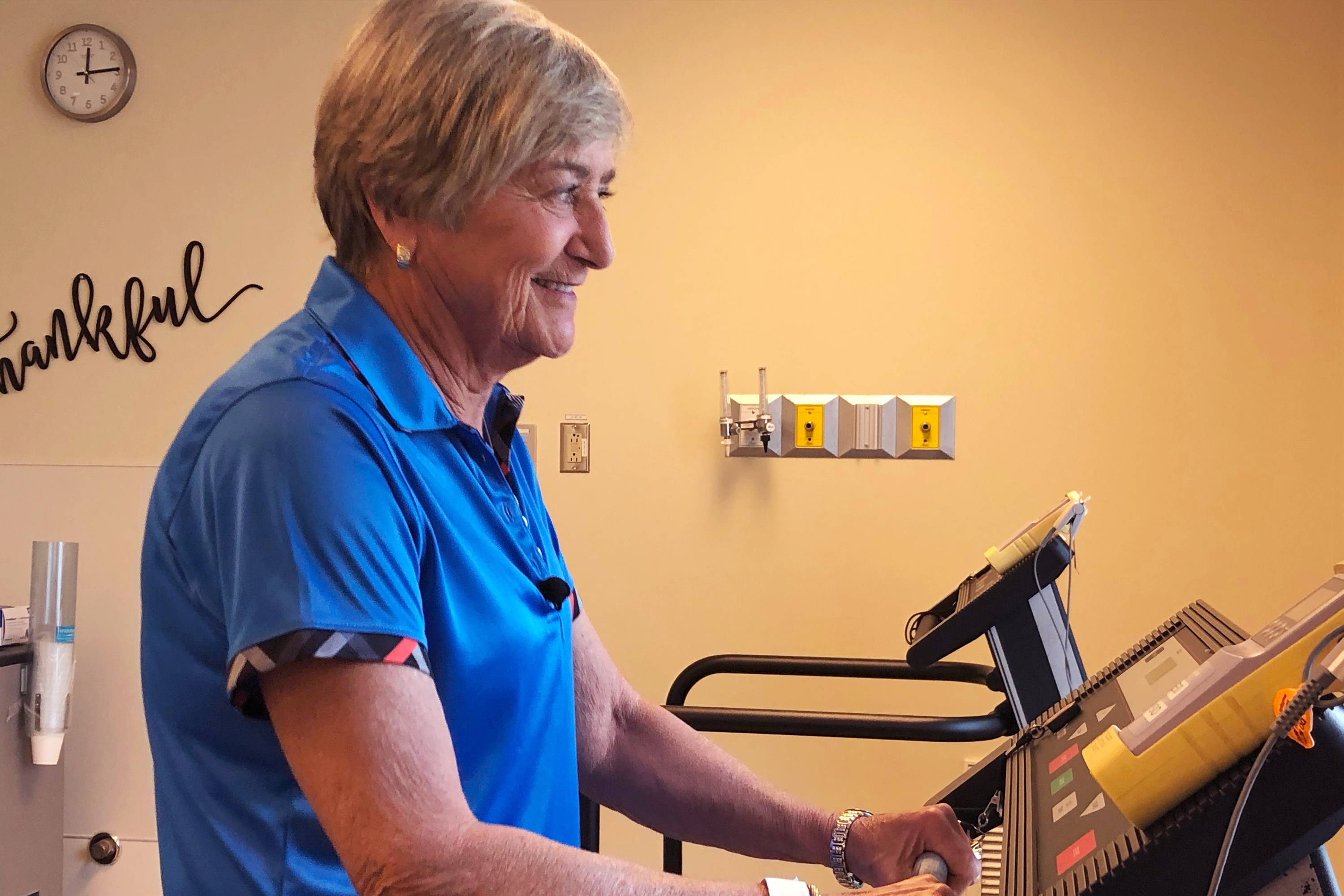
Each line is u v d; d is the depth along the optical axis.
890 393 2.60
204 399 0.76
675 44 2.65
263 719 0.71
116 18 2.77
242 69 2.74
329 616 0.66
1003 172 2.58
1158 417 2.54
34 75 2.79
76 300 2.78
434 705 0.69
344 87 0.82
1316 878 0.62
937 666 1.92
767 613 2.62
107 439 2.76
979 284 2.58
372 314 0.81
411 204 0.80
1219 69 2.53
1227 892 0.62
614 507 2.66
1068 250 2.56
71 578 2.46
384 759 0.66
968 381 2.58
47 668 2.42
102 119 2.77
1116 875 0.64
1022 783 0.92
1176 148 2.54
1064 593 2.56
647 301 2.65
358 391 0.76
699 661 1.98
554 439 2.68
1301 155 2.51
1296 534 2.51
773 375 2.62
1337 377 2.49
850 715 1.65
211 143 2.75
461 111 0.77
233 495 0.70
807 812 1.06
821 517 2.61
